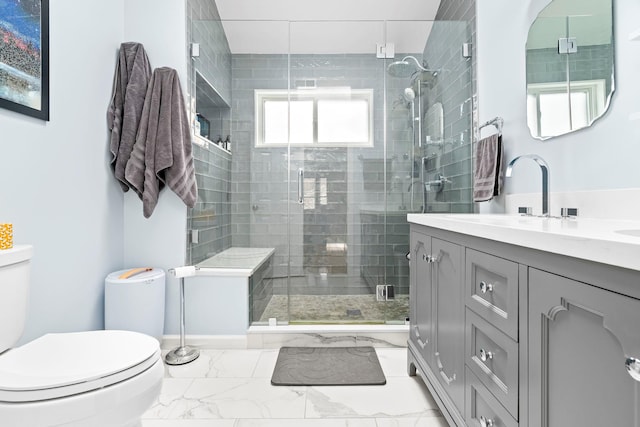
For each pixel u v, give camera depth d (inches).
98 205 77.2
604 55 51.6
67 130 67.3
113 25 82.9
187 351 83.5
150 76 86.3
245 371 76.0
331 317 95.7
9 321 46.0
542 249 29.5
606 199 50.6
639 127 46.2
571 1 58.4
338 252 106.3
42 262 61.0
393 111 105.4
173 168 83.4
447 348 53.4
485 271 42.0
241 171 107.3
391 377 73.3
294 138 107.5
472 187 94.4
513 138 76.7
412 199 105.6
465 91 97.0
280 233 106.6
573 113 57.9
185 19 88.0
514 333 35.0
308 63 107.0
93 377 36.0
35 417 33.4
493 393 39.4
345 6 122.4
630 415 21.8
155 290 79.1
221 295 88.4
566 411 27.8
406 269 105.9
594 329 24.8
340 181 107.0
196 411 61.0
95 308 75.8
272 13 124.0
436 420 58.7
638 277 20.7
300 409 61.7
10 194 54.6
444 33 99.7
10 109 53.7
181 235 88.0
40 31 59.5
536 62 67.6
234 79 107.7
